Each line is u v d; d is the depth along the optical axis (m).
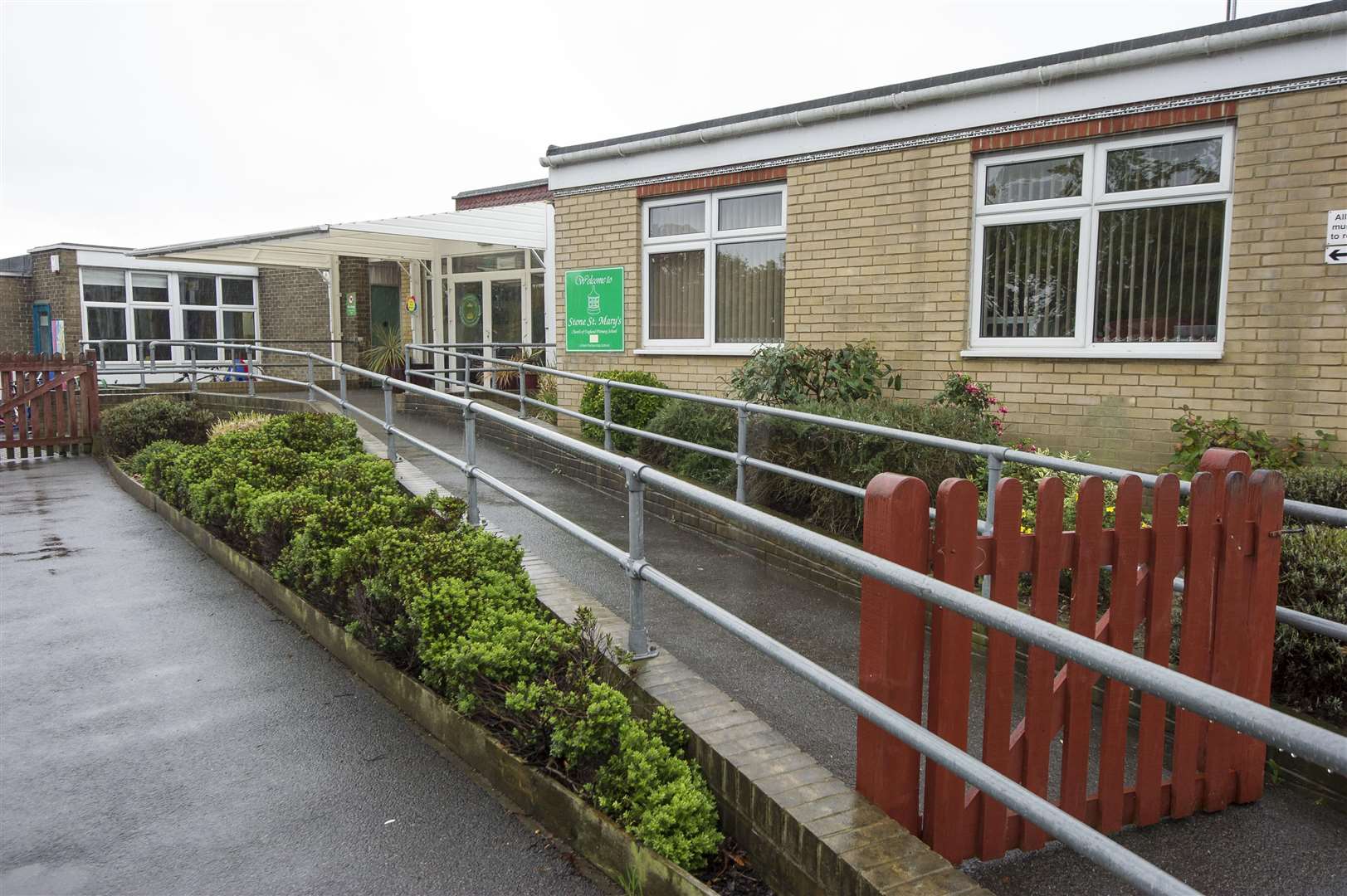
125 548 7.41
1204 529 3.37
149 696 4.58
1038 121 7.91
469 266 17.33
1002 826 2.99
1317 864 3.21
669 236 10.59
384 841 3.31
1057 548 3.05
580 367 11.35
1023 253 8.19
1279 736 1.55
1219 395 7.22
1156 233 7.55
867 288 8.95
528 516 7.88
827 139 9.10
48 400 12.85
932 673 2.84
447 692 4.07
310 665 4.97
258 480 7.11
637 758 3.17
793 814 2.83
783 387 7.93
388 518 5.63
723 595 5.93
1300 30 6.69
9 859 3.21
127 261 21.27
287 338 21.95
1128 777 3.74
